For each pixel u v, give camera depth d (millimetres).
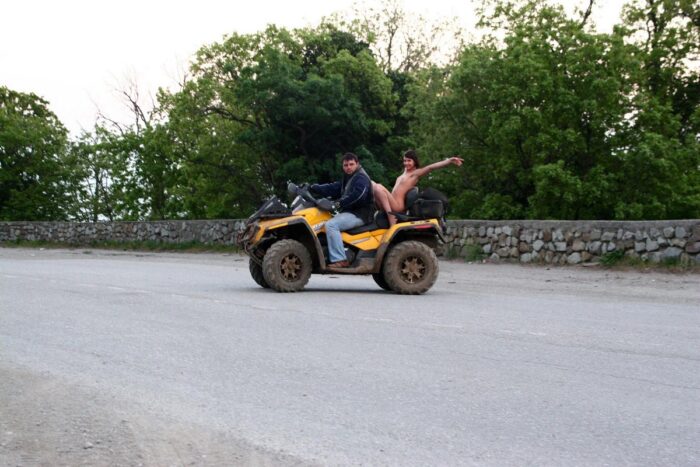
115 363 5719
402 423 4230
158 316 8125
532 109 25969
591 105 25906
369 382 5141
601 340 6809
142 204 46375
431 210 11164
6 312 8414
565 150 26781
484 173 30203
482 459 3668
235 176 39469
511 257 17281
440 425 4195
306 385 5059
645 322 8000
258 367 5586
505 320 8039
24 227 36719
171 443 3896
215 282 12500
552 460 3660
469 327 7500
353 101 34719
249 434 4035
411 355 6051
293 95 33812
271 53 34125
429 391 4914
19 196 51156
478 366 5664
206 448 3822
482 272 15305
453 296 10648
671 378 5320
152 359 5859
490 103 28812
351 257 10938
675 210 26734
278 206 11039
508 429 4133
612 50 26719
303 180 34500
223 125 39062
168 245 28156
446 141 30453
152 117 46062
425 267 10938
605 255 15312
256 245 10898
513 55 27062
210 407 4539
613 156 26953
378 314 8398
